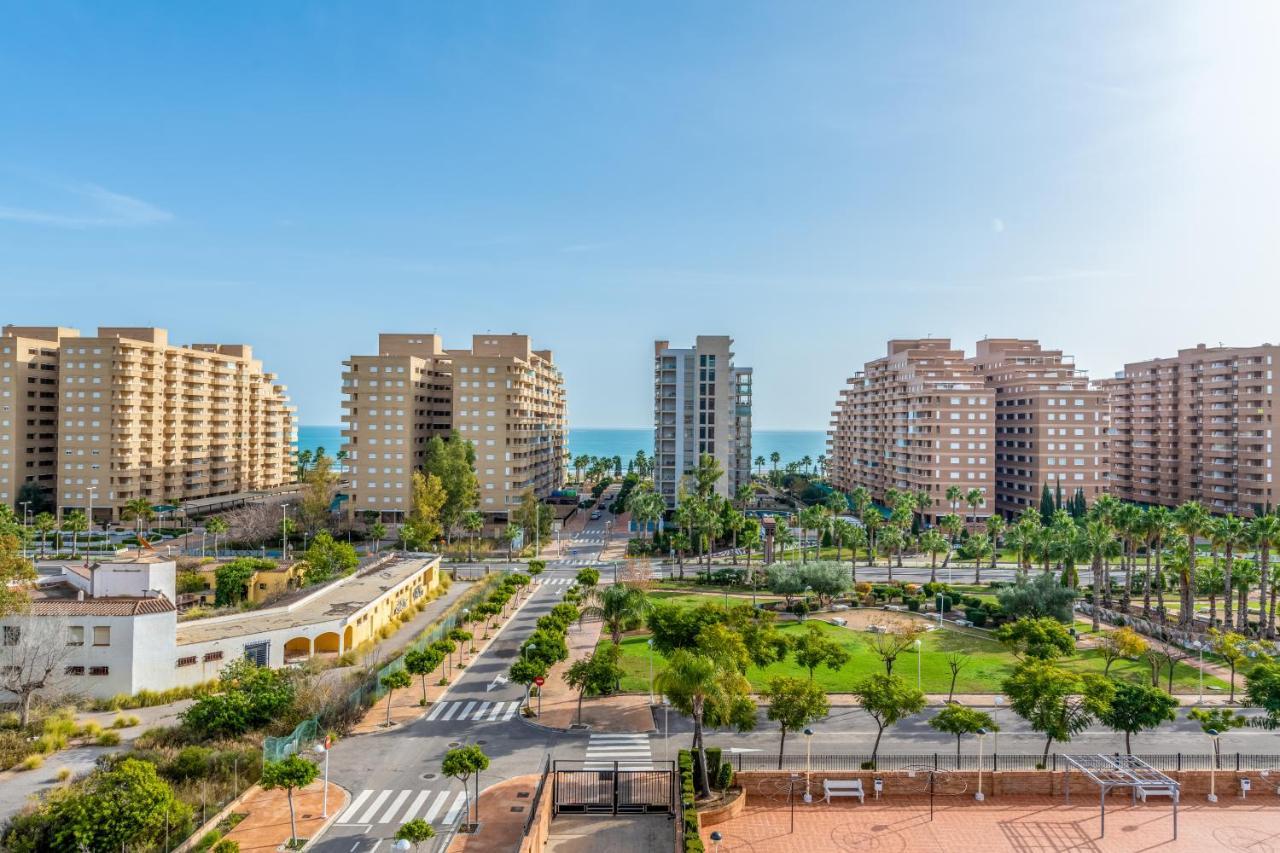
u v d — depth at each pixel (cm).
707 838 3316
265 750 4047
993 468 14550
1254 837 3356
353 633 6278
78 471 13312
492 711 5019
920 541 10012
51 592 6512
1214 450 15412
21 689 4609
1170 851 3225
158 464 14075
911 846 3262
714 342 15762
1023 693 3978
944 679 5719
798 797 3741
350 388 13575
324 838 3369
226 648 5484
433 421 14550
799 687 3872
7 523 10250
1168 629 7169
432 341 16012
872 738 4594
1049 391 14712
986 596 9106
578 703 5097
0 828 3219
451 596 8775
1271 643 6656
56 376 14012
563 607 6650
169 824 3206
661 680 3772
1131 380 17688
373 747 4419
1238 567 7931
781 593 8319
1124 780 3725
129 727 4641
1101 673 5941
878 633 7088
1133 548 9056
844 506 12975
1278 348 14325
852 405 19800
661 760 4203
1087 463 14700
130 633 5044
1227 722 4416
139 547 10025
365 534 12756
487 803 3706
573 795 3647
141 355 13712
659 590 9225
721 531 10681
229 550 11175
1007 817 3541
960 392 14562
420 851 3253
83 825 2867
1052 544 8738
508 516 14012
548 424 17800
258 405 17550
